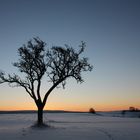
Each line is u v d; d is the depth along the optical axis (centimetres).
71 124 5650
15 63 4188
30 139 2722
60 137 2886
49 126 4262
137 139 2747
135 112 17062
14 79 4175
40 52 4212
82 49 4288
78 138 2802
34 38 4272
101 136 3005
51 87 4234
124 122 6938
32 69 4178
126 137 2923
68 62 4203
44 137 2888
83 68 4250
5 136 3005
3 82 4169
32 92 4228
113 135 3134
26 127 4450
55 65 4194
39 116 4259
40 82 4222
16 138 2809
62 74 4172
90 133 3347
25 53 4206
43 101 4278
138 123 6328
